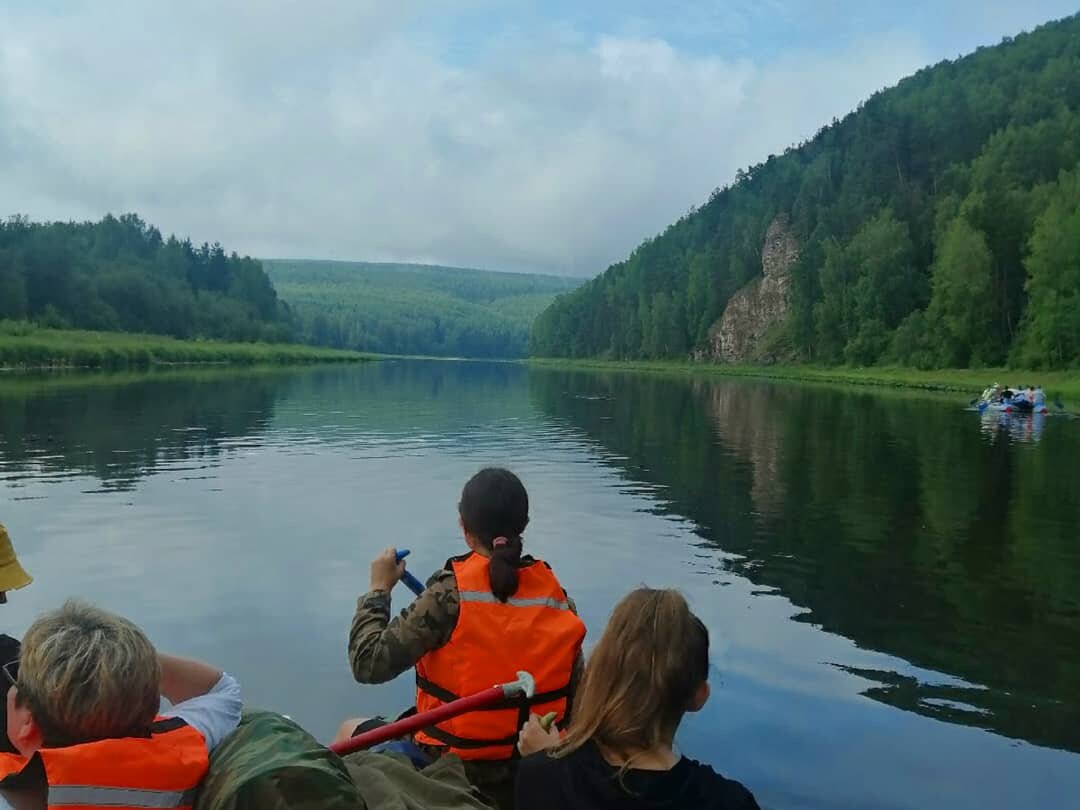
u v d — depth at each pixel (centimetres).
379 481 1373
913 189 8956
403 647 348
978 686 583
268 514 1102
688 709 240
